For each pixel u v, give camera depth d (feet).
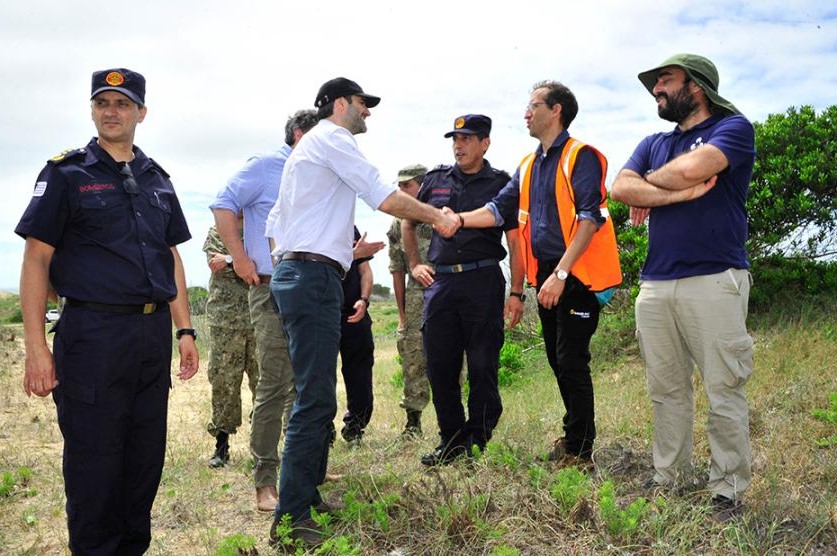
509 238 14.93
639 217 13.19
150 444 10.52
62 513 13.93
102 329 9.81
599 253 13.19
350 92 11.60
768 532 10.32
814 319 24.43
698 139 11.74
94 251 9.97
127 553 10.71
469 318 14.52
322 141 10.97
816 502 11.39
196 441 20.75
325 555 10.48
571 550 10.19
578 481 11.60
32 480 16.12
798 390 17.30
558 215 13.41
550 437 16.29
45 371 9.70
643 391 21.03
